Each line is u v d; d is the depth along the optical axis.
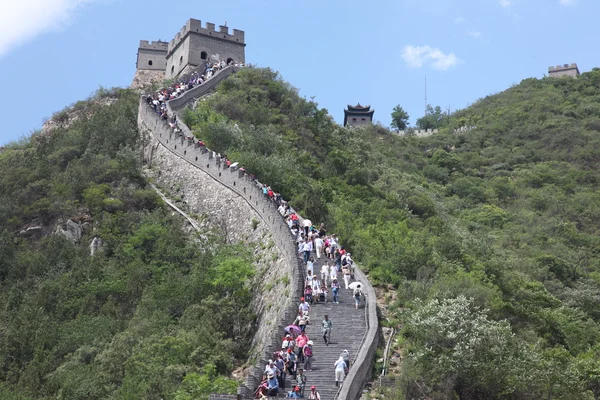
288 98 102.50
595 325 60.88
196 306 55.44
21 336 58.69
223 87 99.94
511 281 62.50
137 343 52.81
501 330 43.28
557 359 46.38
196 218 70.81
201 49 116.62
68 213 74.12
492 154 144.75
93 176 78.12
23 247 72.25
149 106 88.62
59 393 51.53
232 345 51.16
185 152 77.38
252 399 36.91
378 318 47.31
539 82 186.25
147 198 74.50
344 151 96.75
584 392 44.09
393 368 42.66
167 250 65.69
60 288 63.97
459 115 178.62
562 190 124.38
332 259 53.06
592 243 101.50
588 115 162.00
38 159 84.38
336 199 77.00
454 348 41.91
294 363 39.78
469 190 119.88
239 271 57.59
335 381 38.59
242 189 67.62
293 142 91.00
